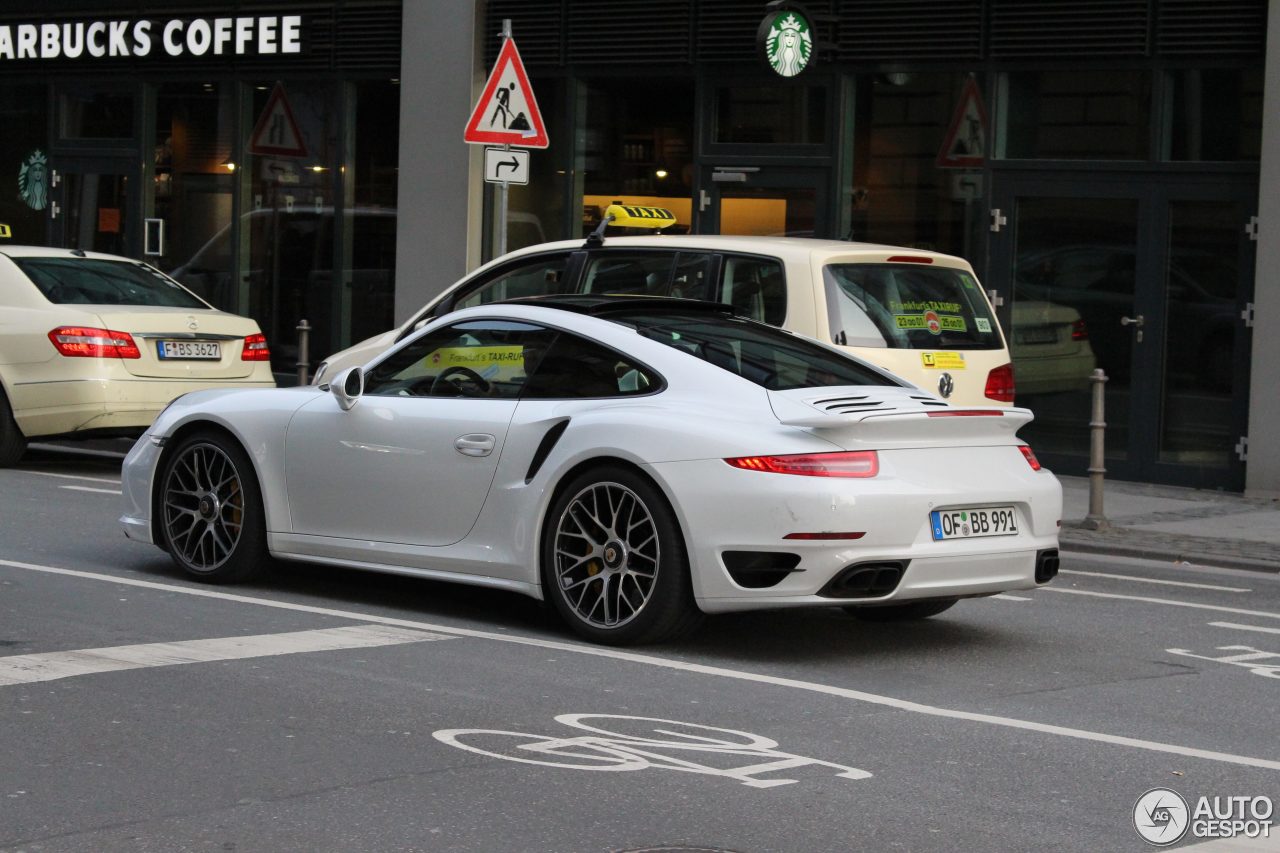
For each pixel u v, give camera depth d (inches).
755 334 418.0
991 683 366.0
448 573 411.8
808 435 367.6
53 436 688.4
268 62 997.2
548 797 269.3
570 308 417.1
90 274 719.7
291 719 314.7
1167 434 754.8
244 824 253.3
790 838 252.5
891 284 539.2
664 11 861.8
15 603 419.2
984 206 788.6
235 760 287.3
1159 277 751.1
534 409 402.6
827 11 817.5
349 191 975.6
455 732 307.7
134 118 1054.4
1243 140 733.3
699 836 252.1
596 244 573.6
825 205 826.8
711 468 368.2
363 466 424.8
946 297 551.2
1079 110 768.3
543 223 910.4
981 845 251.9
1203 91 741.9
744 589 365.7
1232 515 668.7
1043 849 251.0
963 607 464.8
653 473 374.0
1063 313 775.1
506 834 250.7
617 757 293.7
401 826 253.3
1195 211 743.7
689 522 369.7
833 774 287.6
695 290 544.1
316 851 241.8
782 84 838.5
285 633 392.5
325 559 435.5
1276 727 333.4
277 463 441.7
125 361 679.7
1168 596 498.9
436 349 427.8
